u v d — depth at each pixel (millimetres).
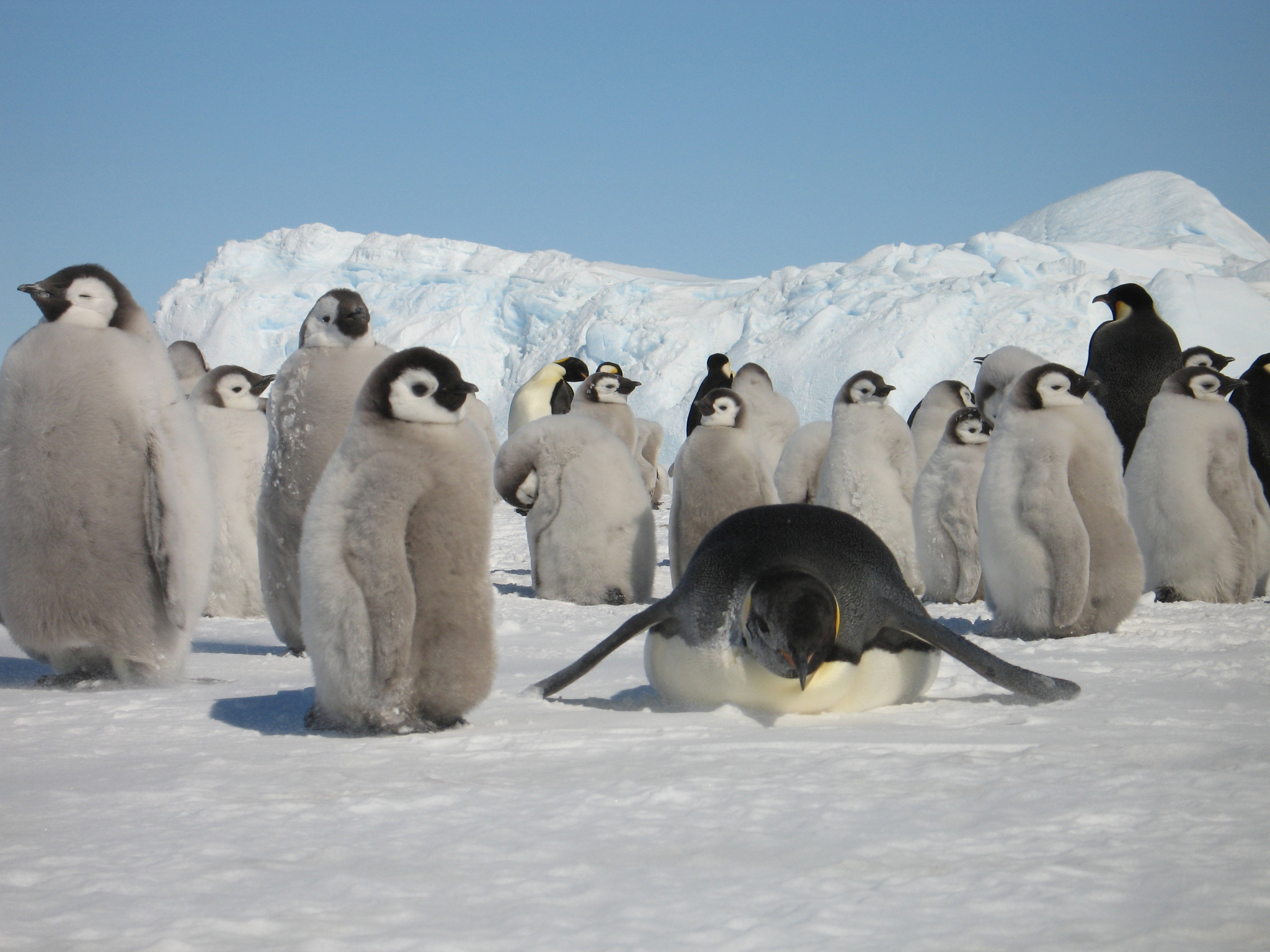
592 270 74562
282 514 8062
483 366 71812
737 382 19828
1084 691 6047
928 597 12422
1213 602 11430
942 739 4746
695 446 12367
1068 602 8555
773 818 3420
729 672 5375
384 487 4711
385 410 4793
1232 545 11344
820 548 5410
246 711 5660
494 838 3234
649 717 5395
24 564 6434
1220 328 58094
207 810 3559
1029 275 61500
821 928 2496
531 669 7508
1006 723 5137
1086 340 56188
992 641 8570
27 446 6367
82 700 6012
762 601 4984
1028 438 8727
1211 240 91688
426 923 2553
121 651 6625
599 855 3074
